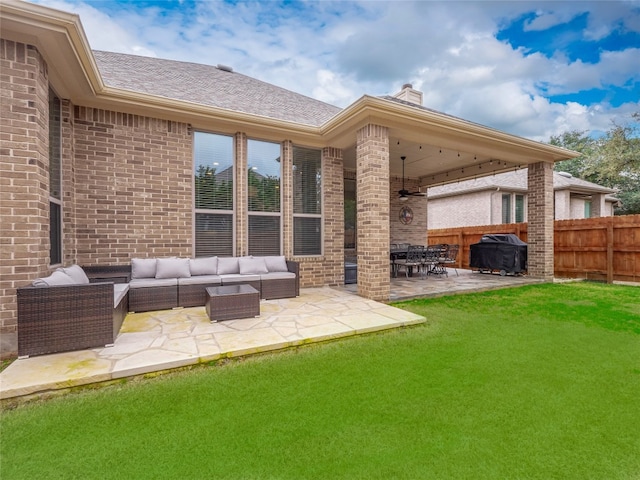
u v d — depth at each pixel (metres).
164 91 6.42
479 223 15.44
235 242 6.52
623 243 8.37
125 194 5.53
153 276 5.32
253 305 4.55
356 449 1.98
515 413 2.36
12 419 2.28
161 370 2.98
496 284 7.59
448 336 4.07
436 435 2.11
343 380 2.88
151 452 1.95
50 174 4.55
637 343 3.82
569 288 7.57
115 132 5.46
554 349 3.63
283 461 1.88
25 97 3.55
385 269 5.97
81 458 1.90
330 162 7.47
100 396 2.59
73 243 5.02
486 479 1.74
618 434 2.11
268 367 3.15
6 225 3.44
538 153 8.23
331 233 7.50
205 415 2.33
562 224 9.70
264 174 6.89
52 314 3.15
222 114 5.96
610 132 17.27
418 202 12.40
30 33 3.50
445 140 7.03
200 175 6.27
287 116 7.32
